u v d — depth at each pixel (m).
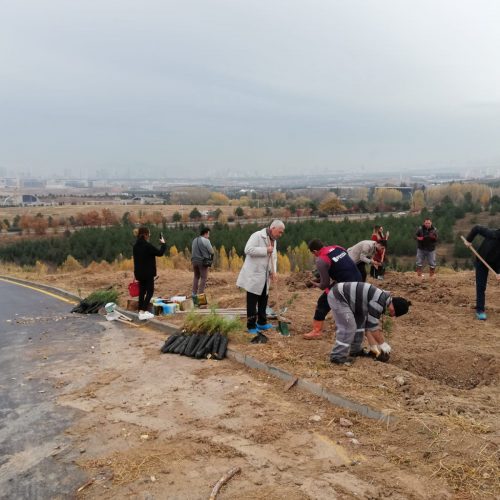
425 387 5.39
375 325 6.32
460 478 3.64
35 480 3.89
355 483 3.67
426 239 13.04
